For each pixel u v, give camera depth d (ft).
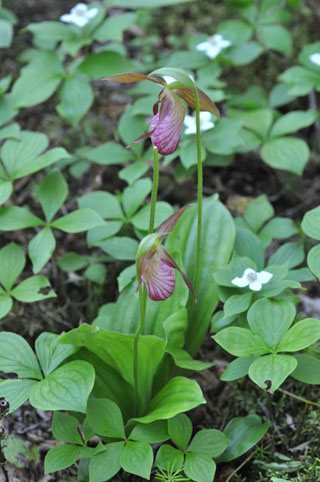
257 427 3.96
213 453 3.82
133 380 4.00
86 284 4.74
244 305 3.95
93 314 4.62
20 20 6.49
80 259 4.62
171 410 3.79
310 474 3.96
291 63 5.93
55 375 3.79
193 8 6.66
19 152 4.42
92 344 3.88
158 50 6.26
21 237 4.91
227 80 5.88
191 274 4.19
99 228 4.44
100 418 3.82
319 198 5.08
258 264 4.23
